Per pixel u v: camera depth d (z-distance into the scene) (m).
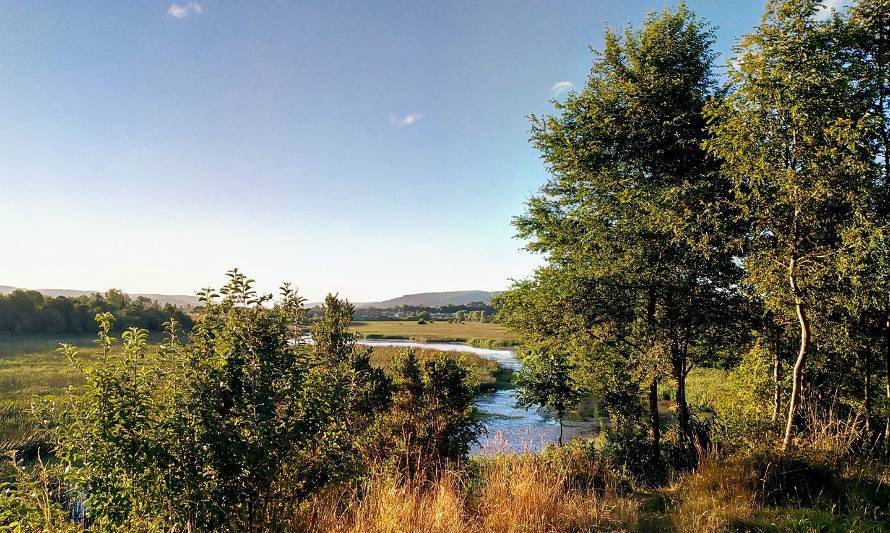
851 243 7.16
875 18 8.77
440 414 10.82
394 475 6.67
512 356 60.72
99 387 4.27
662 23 13.09
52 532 4.36
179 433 4.43
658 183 12.76
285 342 5.08
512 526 5.06
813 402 10.62
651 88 12.53
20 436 13.27
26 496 4.55
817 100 7.20
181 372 4.66
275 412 4.80
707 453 8.55
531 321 14.42
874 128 7.84
